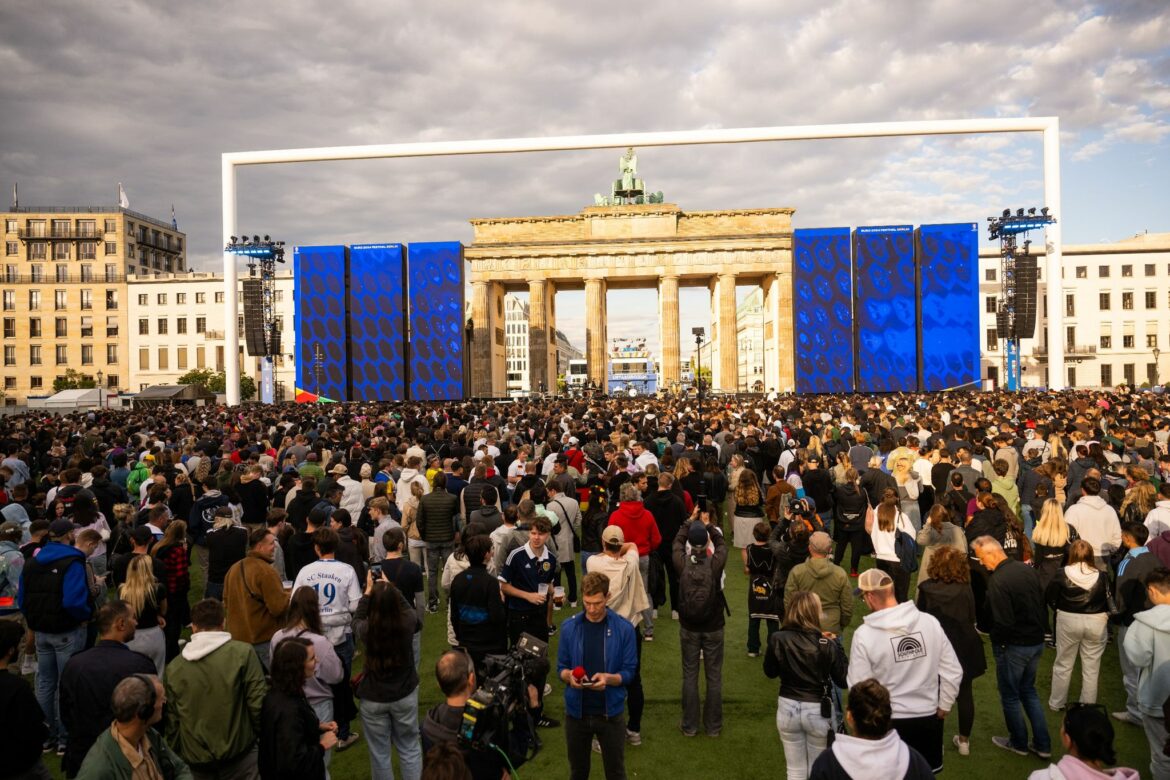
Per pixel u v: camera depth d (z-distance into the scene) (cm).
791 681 702
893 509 1171
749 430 2227
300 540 1002
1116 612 952
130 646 795
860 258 6669
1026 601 823
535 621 953
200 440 2011
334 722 677
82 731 616
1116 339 9825
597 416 3048
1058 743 883
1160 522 1069
